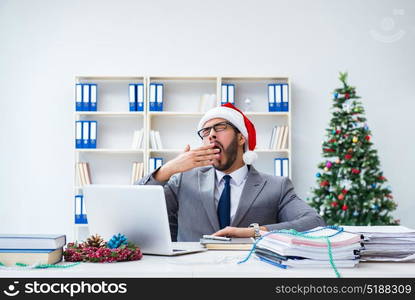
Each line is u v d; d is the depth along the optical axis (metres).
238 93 4.94
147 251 1.69
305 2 4.99
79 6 4.98
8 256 1.42
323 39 4.98
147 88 4.79
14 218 4.88
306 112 4.93
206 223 2.37
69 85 4.96
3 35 4.95
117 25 4.98
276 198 2.42
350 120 4.42
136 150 4.69
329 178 4.39
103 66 4.96
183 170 2.13
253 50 4.97
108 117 4.95
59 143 4.93
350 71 4.97
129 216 1.67
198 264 1.42
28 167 4.91
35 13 4.97
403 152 4.95
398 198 4.93
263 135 4.93
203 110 4.76
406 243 1.52
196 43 4.97
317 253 1.34
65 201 4.90
